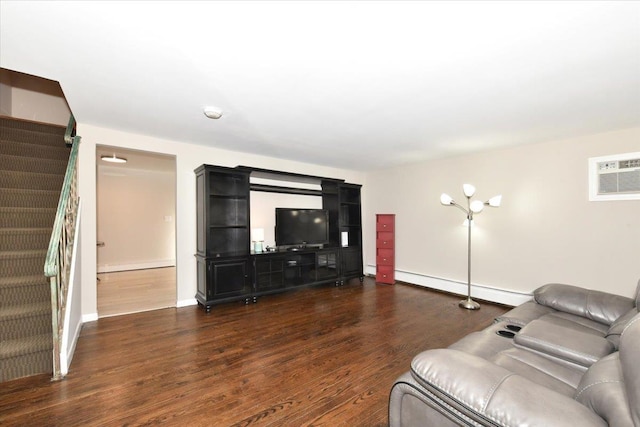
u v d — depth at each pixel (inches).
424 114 105.2
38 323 87.6
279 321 126.6
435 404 39.6
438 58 69.1
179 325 121.2
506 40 61.8
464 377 38.0
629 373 30.8
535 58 68.8
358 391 76.3
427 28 58.1
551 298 90.0
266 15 54.3
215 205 154.5
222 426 63.2
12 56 68.3
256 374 84.0
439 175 184.4
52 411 67.4
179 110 102.7
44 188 120.6
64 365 81.8
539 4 51.1
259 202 180.7
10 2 50.6
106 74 77.0
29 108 169.0
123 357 93.3
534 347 62.3
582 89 85.0
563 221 136.0
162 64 72.1
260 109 101.1
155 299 160.1
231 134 131.0
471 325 123.0
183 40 62.2
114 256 242.4
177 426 63.2
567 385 51.1
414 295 170.7
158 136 135.0
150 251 259.3
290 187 190.9
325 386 78.4
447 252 179.6
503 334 72.5
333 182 196.9
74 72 75.9
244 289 149.5
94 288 125.5
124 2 50.9
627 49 64.7
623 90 85.4
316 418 66.1
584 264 130.0
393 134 129.9
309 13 53.9
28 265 96.7
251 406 70.0
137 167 241.3
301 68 73.7
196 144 148.9
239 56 68.4
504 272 154.9
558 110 101.1
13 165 118.3
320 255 185.2
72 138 121.6
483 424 34.1
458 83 81.7
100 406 69.4
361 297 166.1
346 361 91.8
